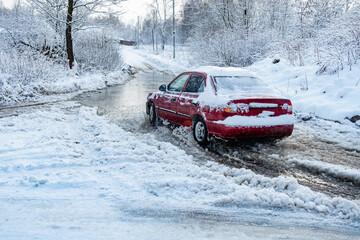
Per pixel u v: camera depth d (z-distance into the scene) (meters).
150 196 3.47
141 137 6.16
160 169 4.25
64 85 13.91
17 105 10.18
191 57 30.38
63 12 18.73
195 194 3.55
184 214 3.07
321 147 5.64
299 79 10.83
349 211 3.11
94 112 8.86
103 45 21.84
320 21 16.55
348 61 9.70
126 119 8.16
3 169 4.29
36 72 13.22
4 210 3.06
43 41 19.20
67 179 3.90
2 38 18.94
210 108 5.42
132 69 27.97
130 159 4.63
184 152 5.08
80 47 20.38
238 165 4.70
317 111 8.09
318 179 4.20
